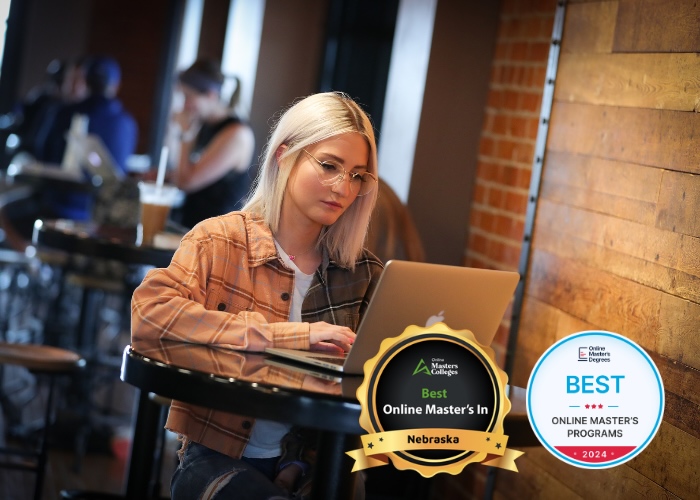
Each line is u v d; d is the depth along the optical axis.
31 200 6.22
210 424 2.08
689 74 2.51
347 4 7.03
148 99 11.03
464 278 1.94
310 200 2.17
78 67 7.14
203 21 9.04
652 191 2.62
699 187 2.41
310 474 2.15
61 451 4.30
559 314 3.09
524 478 3.19
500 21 4.14
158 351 1.92
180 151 5.38
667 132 2.58
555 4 3.58
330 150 2.16
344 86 6.97
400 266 1.84
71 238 3.53
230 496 1.97
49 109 7.75
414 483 3.91
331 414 1.72
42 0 10.77
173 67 10.68
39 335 6.10
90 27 10.88
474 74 4.20
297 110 2.21
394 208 3.71
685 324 2.40
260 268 2.21
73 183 5.73
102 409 4.75
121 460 4.30
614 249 2.79
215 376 1.75
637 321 2.62
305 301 2.24
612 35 2.94
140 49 10.97
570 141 3.14
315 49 7.36
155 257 3.50
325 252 2.29
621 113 2.84
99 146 5.59
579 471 2.82
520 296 3.35
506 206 3.80
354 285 2.30
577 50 3.17
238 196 5.46
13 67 10.79
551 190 3.25
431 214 4.23
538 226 3.32
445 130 4.22
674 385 2.42
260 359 1.97
